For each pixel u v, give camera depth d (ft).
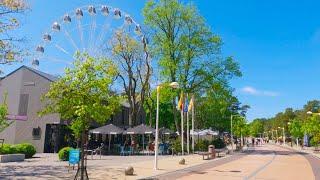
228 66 169.58
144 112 223.92
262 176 73.31
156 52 167.43
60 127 138.72
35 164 86.43
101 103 55.62
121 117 185.57
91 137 155.22
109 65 58.34
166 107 243.60
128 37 164.96
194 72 166.91
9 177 61.67
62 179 59.26
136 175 68.74
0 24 65.05
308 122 254.06
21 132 141.59
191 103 157.38
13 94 145.89
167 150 148.66
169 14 165.17
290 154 170.50
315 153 183.11
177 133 169.78
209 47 166.30
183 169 84.28
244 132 329.11
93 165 88.02
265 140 486.79
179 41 165.37
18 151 103.14
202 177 69.26
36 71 146.20
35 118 140.67
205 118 246.47
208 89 171.32
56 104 54.54
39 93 142.20
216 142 211.41
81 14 140.26
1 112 91.30
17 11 66.85
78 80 54.34
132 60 168.66
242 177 70.64
